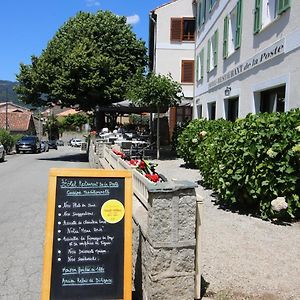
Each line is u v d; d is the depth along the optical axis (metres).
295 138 6.93
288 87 9.35
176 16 28.39
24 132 68.31
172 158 19.39
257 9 11.59
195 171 14.41
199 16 23.39
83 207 3.86
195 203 3.83
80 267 3.77
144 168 5.97
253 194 7.36
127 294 3.77
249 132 7.40
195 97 24.31
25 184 14.10
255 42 11.91
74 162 25.19
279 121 7.12
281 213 7.13
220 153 8.52
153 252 3.74
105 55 27.81
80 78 25.80
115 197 3.92
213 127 13.46
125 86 26.44
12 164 23.56
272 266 5.04
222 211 7.94
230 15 15.25
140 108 21.70
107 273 3.79
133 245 4.69
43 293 3.67
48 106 28.61
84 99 26.62
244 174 7.42
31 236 6.95
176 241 3.78
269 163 7.05
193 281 3.84
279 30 10.02
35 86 26.67
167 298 3.79
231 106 15.88
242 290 4.36
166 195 3.76
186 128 15.80
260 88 11.35
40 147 39.78
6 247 6.29
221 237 6.22
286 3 9.46
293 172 7.00
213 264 5.10
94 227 3.85
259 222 7.10
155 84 18.69
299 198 7.10
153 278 3.75
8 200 10.70
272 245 5.85
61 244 3.77
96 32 28.62
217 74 17.47
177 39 28.39
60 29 29.12
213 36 18.64
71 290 3.71
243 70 13.12
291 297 4.21
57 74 25.98
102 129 26.70
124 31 29.28
